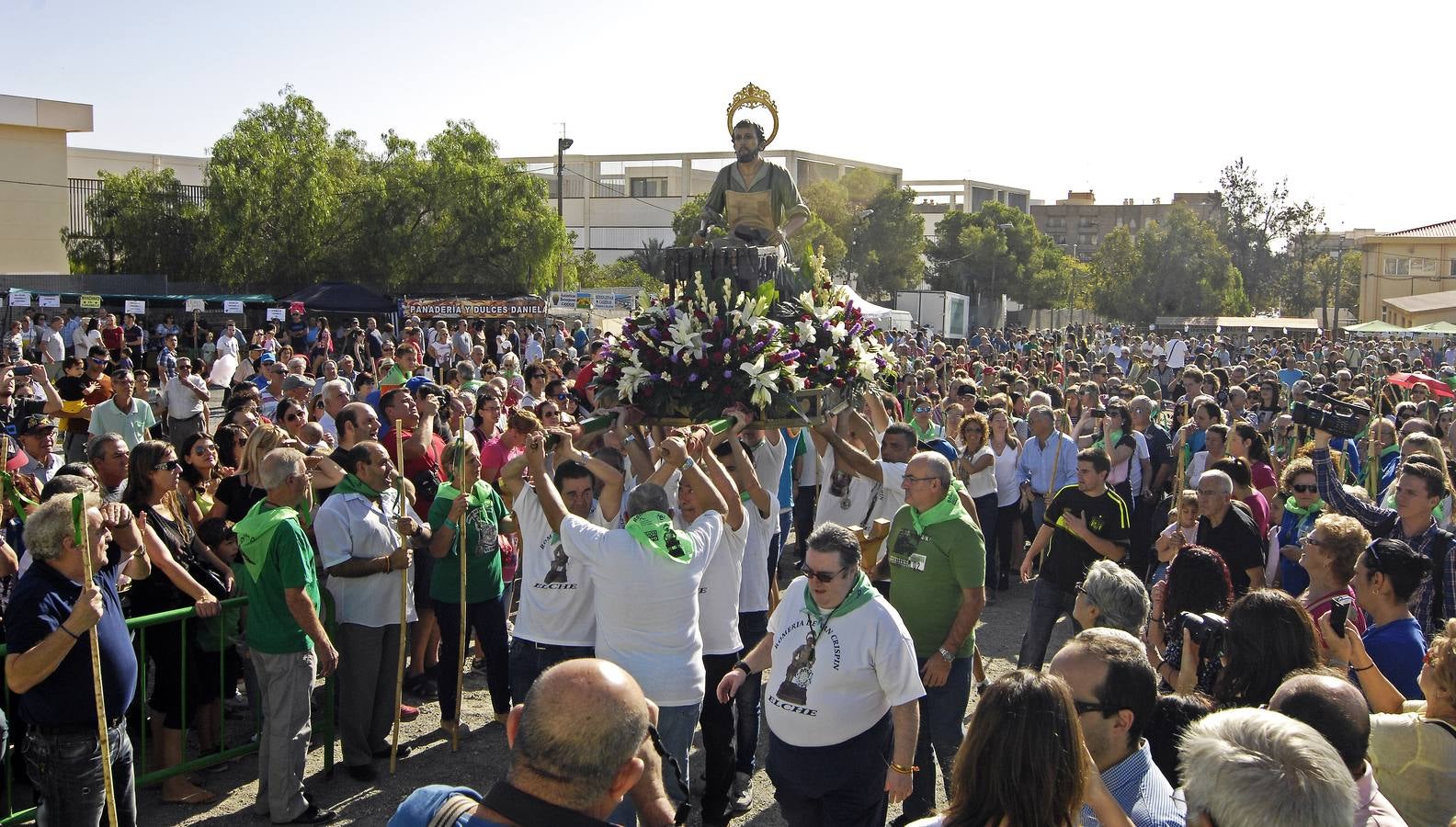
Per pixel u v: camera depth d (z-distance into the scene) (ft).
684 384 21.56
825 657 14.62
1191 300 207.21
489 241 118.42
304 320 95.76
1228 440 29.60
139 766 18.89
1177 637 16.61
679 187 242.99
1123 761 10.66
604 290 123.03
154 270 109.19
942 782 20.90
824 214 186.50
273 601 17.89
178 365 47.47
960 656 18.34
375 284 115.96
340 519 19.77
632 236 244.83
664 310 22.33
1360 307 223.51
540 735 8.31
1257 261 233.96
